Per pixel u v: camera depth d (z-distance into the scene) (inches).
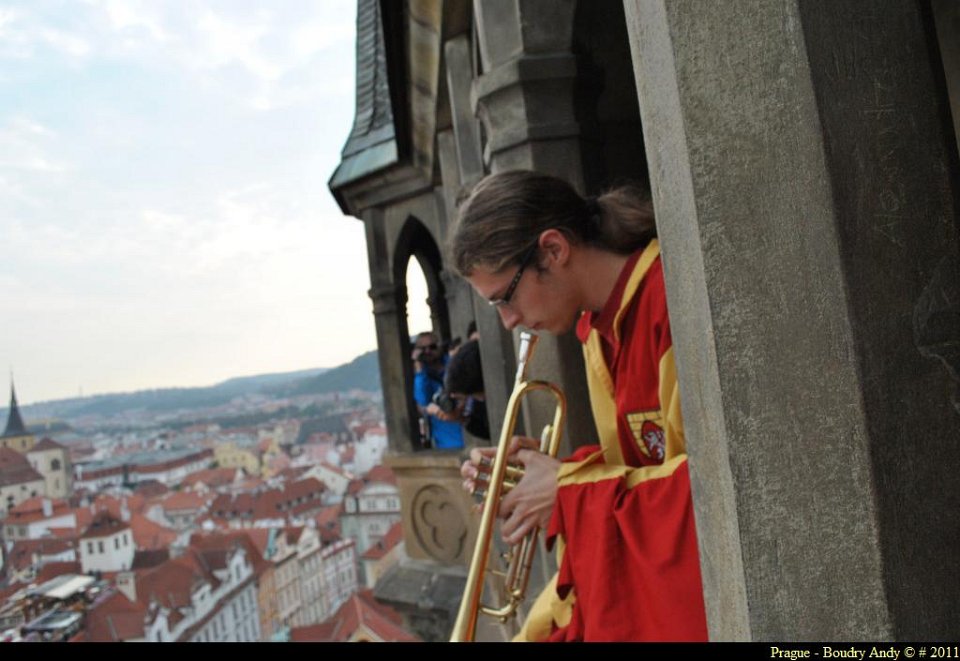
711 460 31.5
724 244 28.8
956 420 26.2
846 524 26.9
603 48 124.1
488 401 149.0
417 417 283.7
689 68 29.1
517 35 94.0
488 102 95.7
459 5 140.3
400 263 286.5
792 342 27.7
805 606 27.8
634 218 53.3
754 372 28.5
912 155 26.6
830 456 27.1
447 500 261.4
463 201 57.2
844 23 26.8
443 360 265.1
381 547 3102.9
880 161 26.6
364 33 335.3
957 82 34.4
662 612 43.4
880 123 26.6
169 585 2250.2
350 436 5393.7
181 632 2119.8
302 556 3218.5
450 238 54.9
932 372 26.3
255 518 3516.2
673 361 47.6
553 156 94.2
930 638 26.0
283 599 2967.5
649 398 50.7
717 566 32.4
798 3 26.9
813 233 27.0
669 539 43.6
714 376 29.6
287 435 5748.0
